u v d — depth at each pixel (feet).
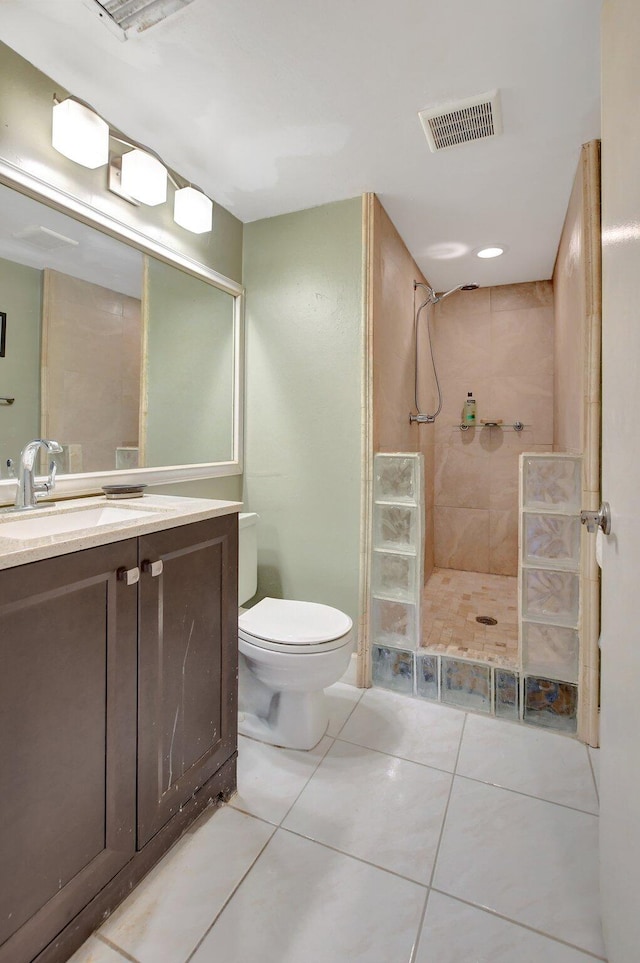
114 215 5.32
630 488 2.58
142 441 5.92
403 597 6.84
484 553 11.48
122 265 5.57
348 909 3.59
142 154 5.09
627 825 2.58
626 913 2.59
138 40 4.17
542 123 5.24
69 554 3.01
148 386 5.98
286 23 4.01
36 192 4.47
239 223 7.54
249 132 5.43
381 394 7.20
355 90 4.78
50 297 4.78
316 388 7.14
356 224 6.81
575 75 4.55
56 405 4.89
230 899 3.65
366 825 4.39
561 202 7.04
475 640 7.14
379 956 3.26
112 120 5.22
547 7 3.85
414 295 9.37
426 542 10.66
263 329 7.51
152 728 3.74
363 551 6.86
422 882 3.82
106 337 5.41
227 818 4.45
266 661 5.23
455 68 4.50
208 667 4.40
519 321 11.00
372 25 4.03
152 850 3.84
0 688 2.64
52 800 2.97
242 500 7.73
